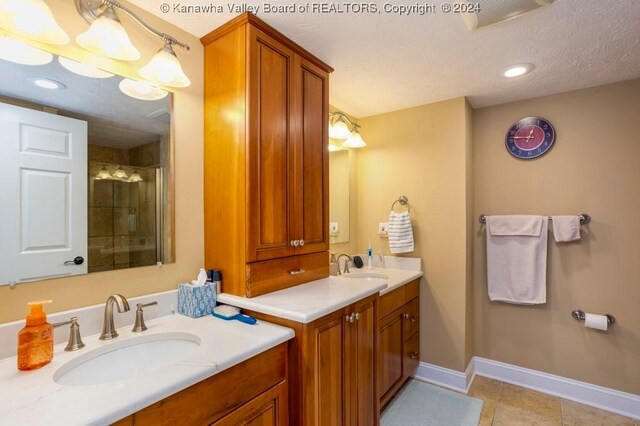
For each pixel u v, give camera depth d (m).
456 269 2.44
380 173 2.81
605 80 2.13
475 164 2.66
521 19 1.45
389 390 2.05
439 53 1.77
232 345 1.09
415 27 1.52
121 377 1.11
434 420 2.02
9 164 1.05
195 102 1.56
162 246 1.43
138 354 1.17
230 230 1.46
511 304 2.50
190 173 1.53
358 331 1.56
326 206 1.84
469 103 2.53
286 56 1.59
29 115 1.10
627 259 2.13
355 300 1.48
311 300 1.39
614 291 2.17
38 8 0.95
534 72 2.01
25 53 1.09
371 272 2.54
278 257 1.54
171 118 1.47
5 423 0.68
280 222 1.54
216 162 1.52
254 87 1.42
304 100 1.70
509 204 2.52
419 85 2.21
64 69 1.17
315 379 1.28
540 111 2.42
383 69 1.95
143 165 1.38
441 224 2.51
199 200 1.57
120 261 1.31
